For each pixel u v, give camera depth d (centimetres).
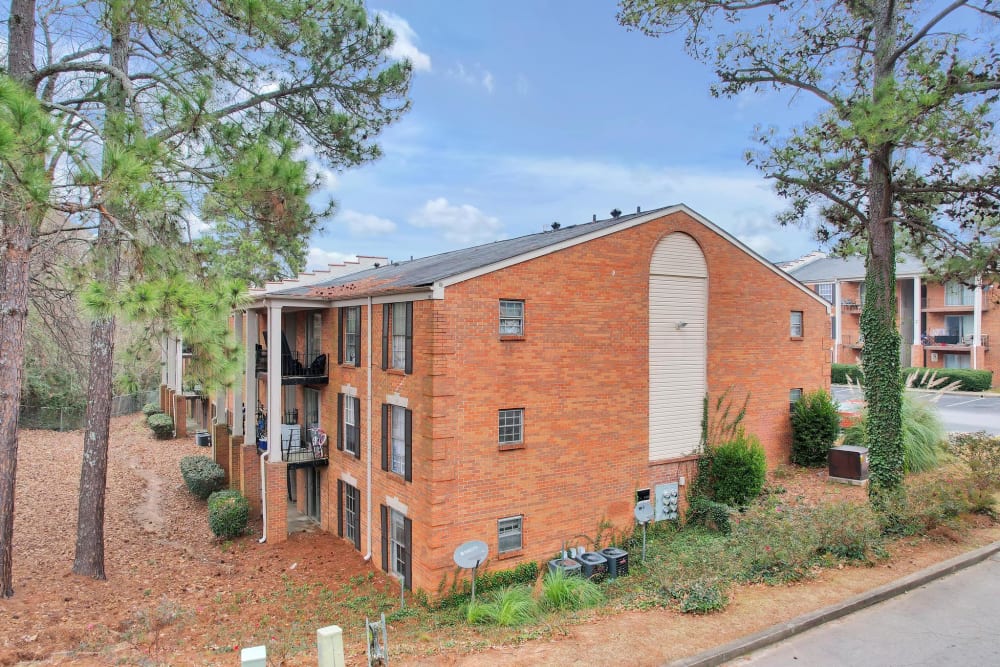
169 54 1264
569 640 829
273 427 1770
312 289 2172
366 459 1650
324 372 1950
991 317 3988
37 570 1428
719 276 1836
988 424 2677
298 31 1222
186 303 873
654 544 1576
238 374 964
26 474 2520
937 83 1142
